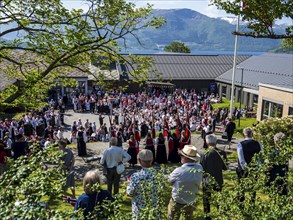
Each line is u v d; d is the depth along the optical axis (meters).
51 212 2.83
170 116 29.55
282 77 38.75
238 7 7.92
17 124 25.11
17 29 13.98
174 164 15.23
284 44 10.05
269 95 32.75
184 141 15.82
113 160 8.21
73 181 8.36
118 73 45.53
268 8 7.52
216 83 50.22
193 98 43.47
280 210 3.16
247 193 3.75
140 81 17.83
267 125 13.83
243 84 42.31
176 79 49.69
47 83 18.16
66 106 40.22
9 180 3.14
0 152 10.58
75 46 14.34
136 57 17.19
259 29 7.93
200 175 5.33
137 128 23.78
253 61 50.38
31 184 2.99
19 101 15.64
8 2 13.80
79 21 14.23
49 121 29.39
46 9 13.92
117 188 8.44
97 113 37.06
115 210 3.20
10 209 2.79
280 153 4.01
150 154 5.05
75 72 42.06
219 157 6.41
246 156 6.70
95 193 4.11
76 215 2.93
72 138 22.61
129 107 35.53
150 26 15.95
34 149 3.67
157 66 52.03
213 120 26.52
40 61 16.48
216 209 3.75
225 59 54.78
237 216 3.39
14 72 17.97
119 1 15.05
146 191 4.10
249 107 39.09
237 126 29.80
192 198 5.28
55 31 14.26
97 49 15.58
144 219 3.23
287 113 30.44
